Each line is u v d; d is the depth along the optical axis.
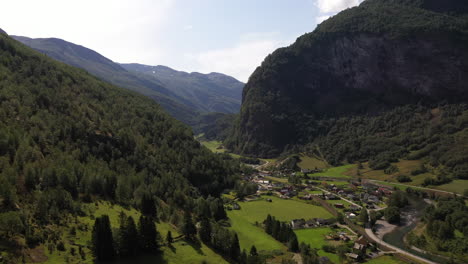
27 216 91.12
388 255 124.06
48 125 151.12
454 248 125.88
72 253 87.94
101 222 92.50
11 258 76.69
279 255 119.88
